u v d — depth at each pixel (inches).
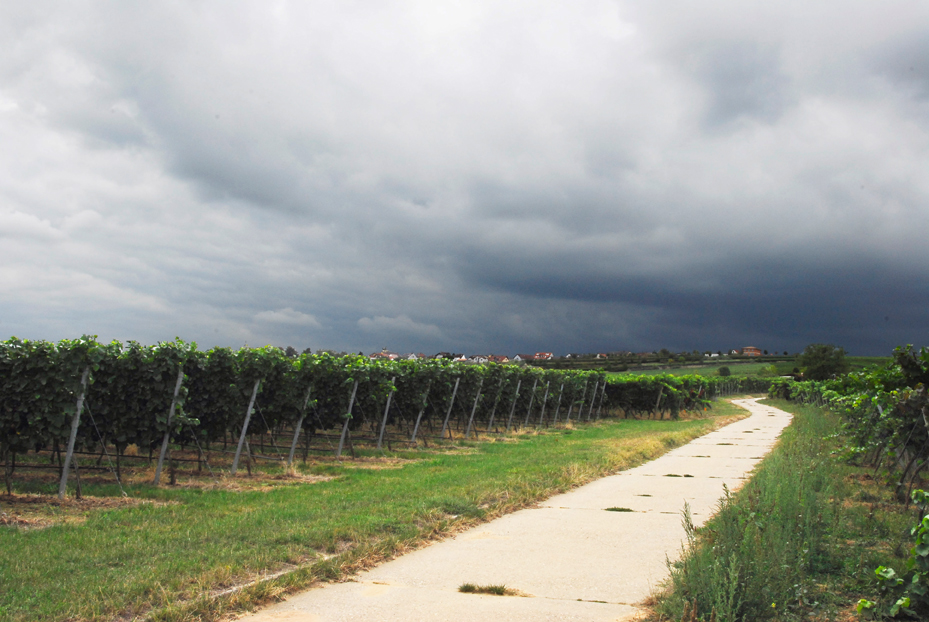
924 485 382.6
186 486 428.1
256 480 462.9
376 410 713.6
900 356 370.0
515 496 362.6
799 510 249.6
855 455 489.4
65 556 232.7
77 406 371.9
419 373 754.8
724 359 4606.3
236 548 243.8
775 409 1815.9
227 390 515.8
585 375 1289.4
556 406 1219.9
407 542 257.3
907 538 244.4
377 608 183.8
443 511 317.4
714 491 401.7
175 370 446.3
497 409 1026.1
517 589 201.0
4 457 408.2
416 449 705.6
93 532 277.0
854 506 317.1
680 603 171.0
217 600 184.5
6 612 173.0
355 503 338.0
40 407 366.6
